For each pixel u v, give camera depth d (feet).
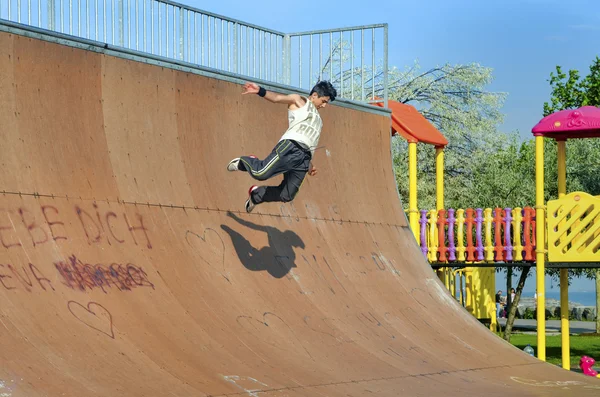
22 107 29.30
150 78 34.50
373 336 35.19
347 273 39.11
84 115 31.48
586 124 47.93
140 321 27.50
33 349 23.71
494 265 52.01
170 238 31.96
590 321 128.57
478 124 111.14
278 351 30.09
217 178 36.19
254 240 35.68
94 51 32.27
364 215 44.42
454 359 36.24
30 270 26.32
